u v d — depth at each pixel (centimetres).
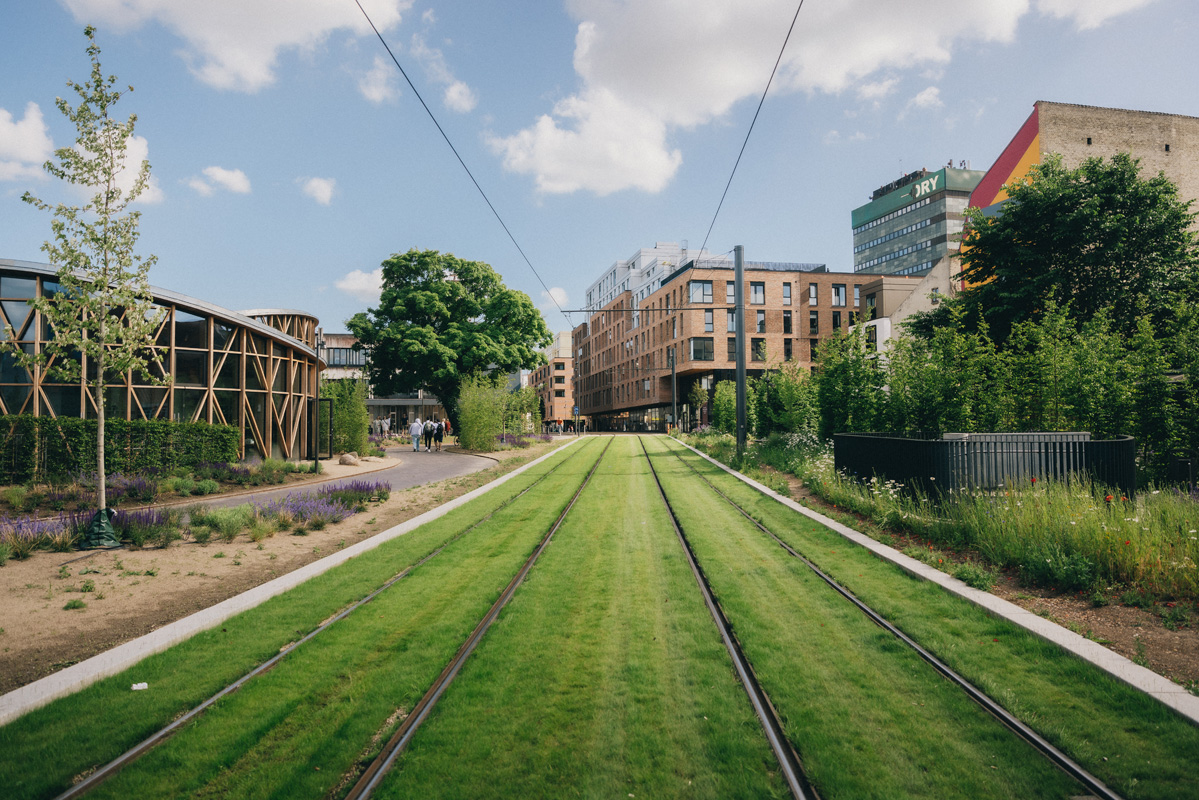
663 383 6247
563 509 1243
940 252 10094
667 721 387
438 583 709
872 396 1695
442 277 4056
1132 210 1819
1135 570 605
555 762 343
